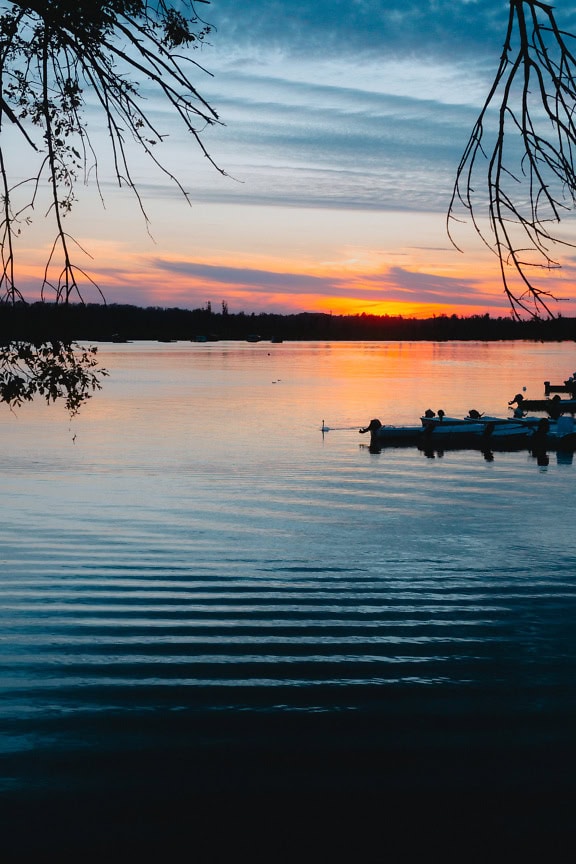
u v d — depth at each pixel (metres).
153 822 6.53
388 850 6.25
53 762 7.30
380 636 10.54
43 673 9.11
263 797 6.88
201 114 4.30
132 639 10.19
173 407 52.75
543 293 3.28
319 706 8.48
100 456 30.77
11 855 6.08
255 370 104.19
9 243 4.47
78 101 5.02
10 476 25.55
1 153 4.38
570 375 95.81
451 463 30.42
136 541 15.81
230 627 10.75
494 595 12.45
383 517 19.31
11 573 13.13
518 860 6.16
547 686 9.05
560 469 28.94
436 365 122.38
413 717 8.29
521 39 3.06
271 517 19.09
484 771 7.31
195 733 7.88
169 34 4.93
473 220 3.34
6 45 4.61
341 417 47.94
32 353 4.91
